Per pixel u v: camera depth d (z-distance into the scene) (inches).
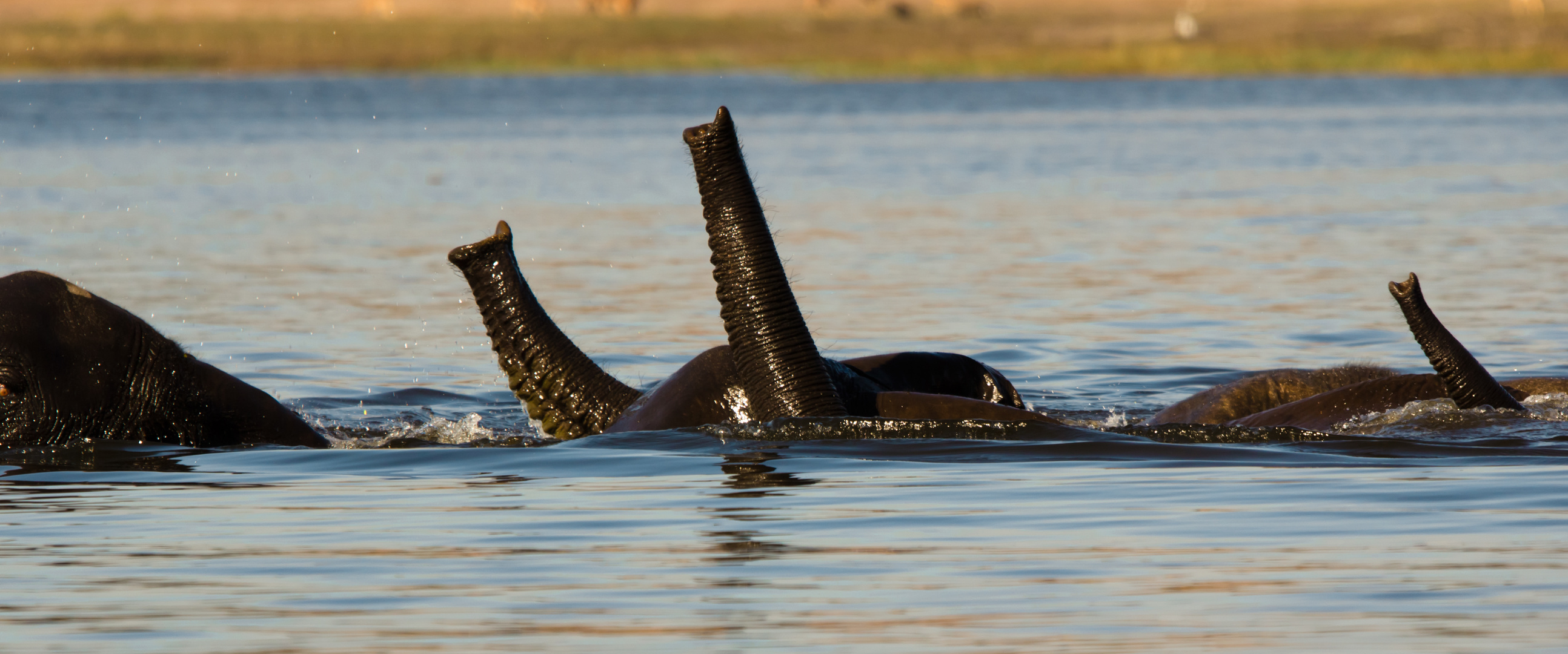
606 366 1937.7
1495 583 879.1
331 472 1234.6
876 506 1092.5
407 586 906.7
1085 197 4060.0
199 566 953.5
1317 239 3157.0
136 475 1210.6
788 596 876.6
